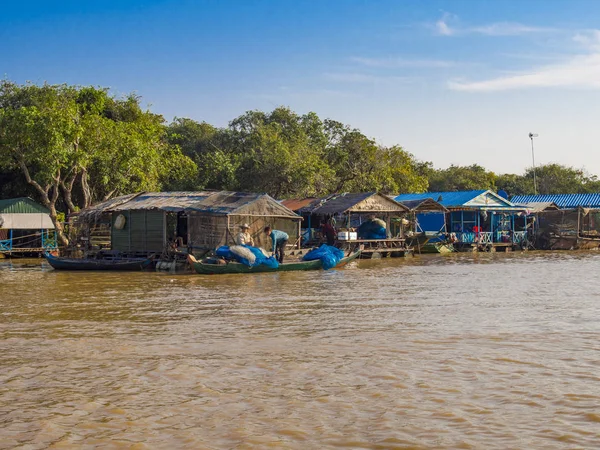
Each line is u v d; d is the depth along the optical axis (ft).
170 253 104.42
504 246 158.81
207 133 226.38
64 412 28.91
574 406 28.91
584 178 270.67
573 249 162.50
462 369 35.65
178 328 49.78
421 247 143.95
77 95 146.51
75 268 103.24
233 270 94.48
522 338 44.39
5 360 38.99
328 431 26.11
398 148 208.85
